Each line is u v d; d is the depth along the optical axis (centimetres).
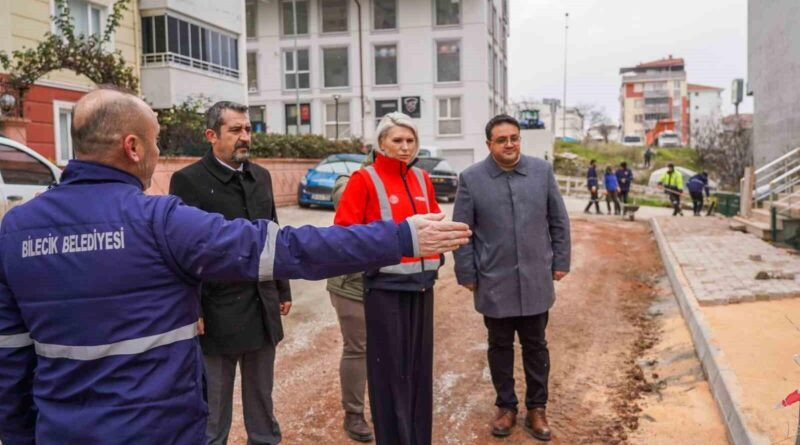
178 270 203
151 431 194
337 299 444
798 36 1434
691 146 5931
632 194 3397
